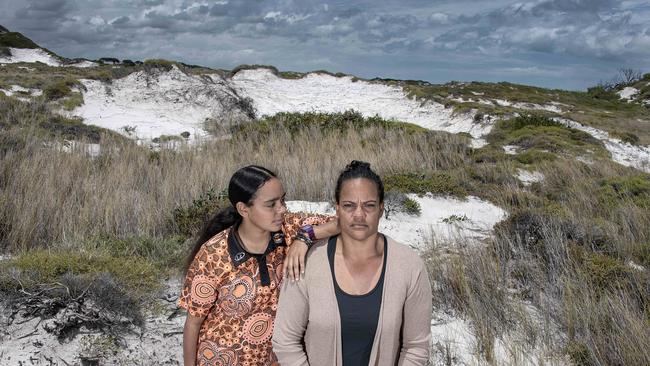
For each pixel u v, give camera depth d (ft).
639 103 191.11
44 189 23.16
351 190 6.84
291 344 7.32
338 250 7.23
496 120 79.10
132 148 35.06
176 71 82.38
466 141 48.42
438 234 23.90
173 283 17.21
